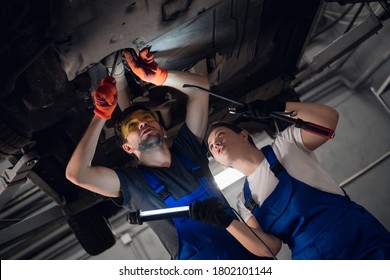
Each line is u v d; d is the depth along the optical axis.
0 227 3.69
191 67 2.75
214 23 2.42
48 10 1.86
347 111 4.52
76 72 2.17
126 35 2.09
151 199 2.23
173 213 2.00
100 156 3.12
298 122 2.08
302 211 2.06
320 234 2.03
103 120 2.10
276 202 2.11
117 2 1.89
